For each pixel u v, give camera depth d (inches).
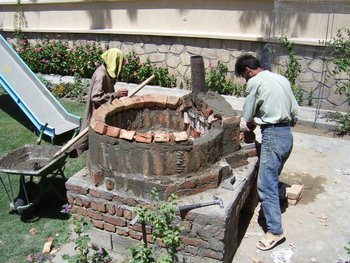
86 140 223.1
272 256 167.5
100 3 389.7
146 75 381.1
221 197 155.8
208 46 353.1
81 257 153.9
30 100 314.3
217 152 166.1
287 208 199.3
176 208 143.3
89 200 165.8
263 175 169.6
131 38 385.1
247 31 335.9
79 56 402.6
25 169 195.2
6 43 359.6
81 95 365.4
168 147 152.0
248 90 168.4
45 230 185.6
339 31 298.2
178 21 360.8
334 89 310.3
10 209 201.2
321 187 217.3
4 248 174.2
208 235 149.6
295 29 314.7
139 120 203.6
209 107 181.8
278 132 167.0
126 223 162.1
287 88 168.4
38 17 430.3
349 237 178.5
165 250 158.6
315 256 167.6
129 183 157.9
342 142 270.5
